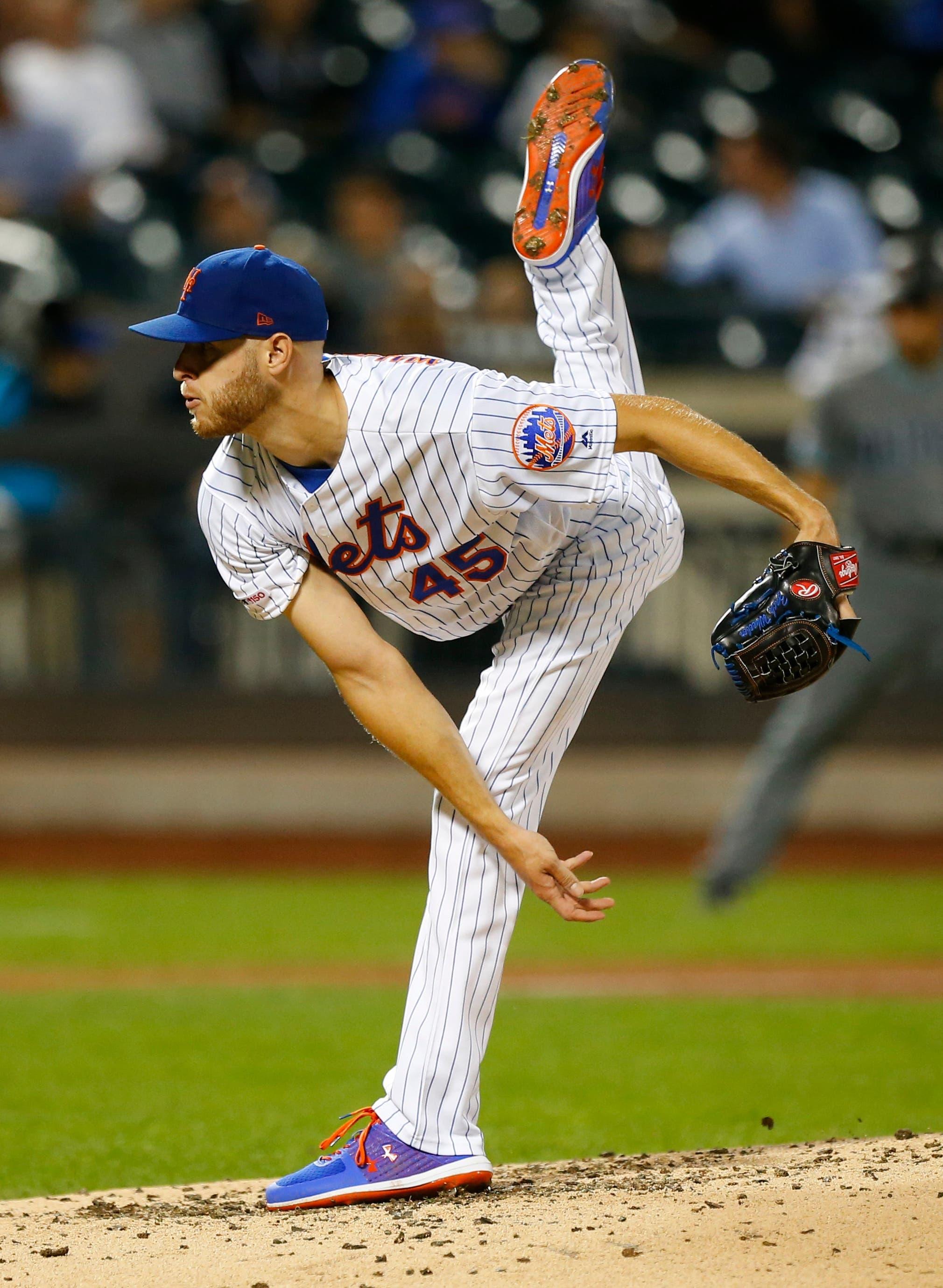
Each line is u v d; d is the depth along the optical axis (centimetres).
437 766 1123
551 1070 1812
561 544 1133
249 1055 1922
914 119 5344
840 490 2658
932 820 4000
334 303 3844
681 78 5281
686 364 4103
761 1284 893
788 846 3916
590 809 3931
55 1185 1315
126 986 2444
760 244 4231
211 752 3891
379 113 4966
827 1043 1972
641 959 2683
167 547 3797
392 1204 1136
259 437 1085
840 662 2627
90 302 3841
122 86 4506
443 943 1158
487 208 4750
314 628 1136
